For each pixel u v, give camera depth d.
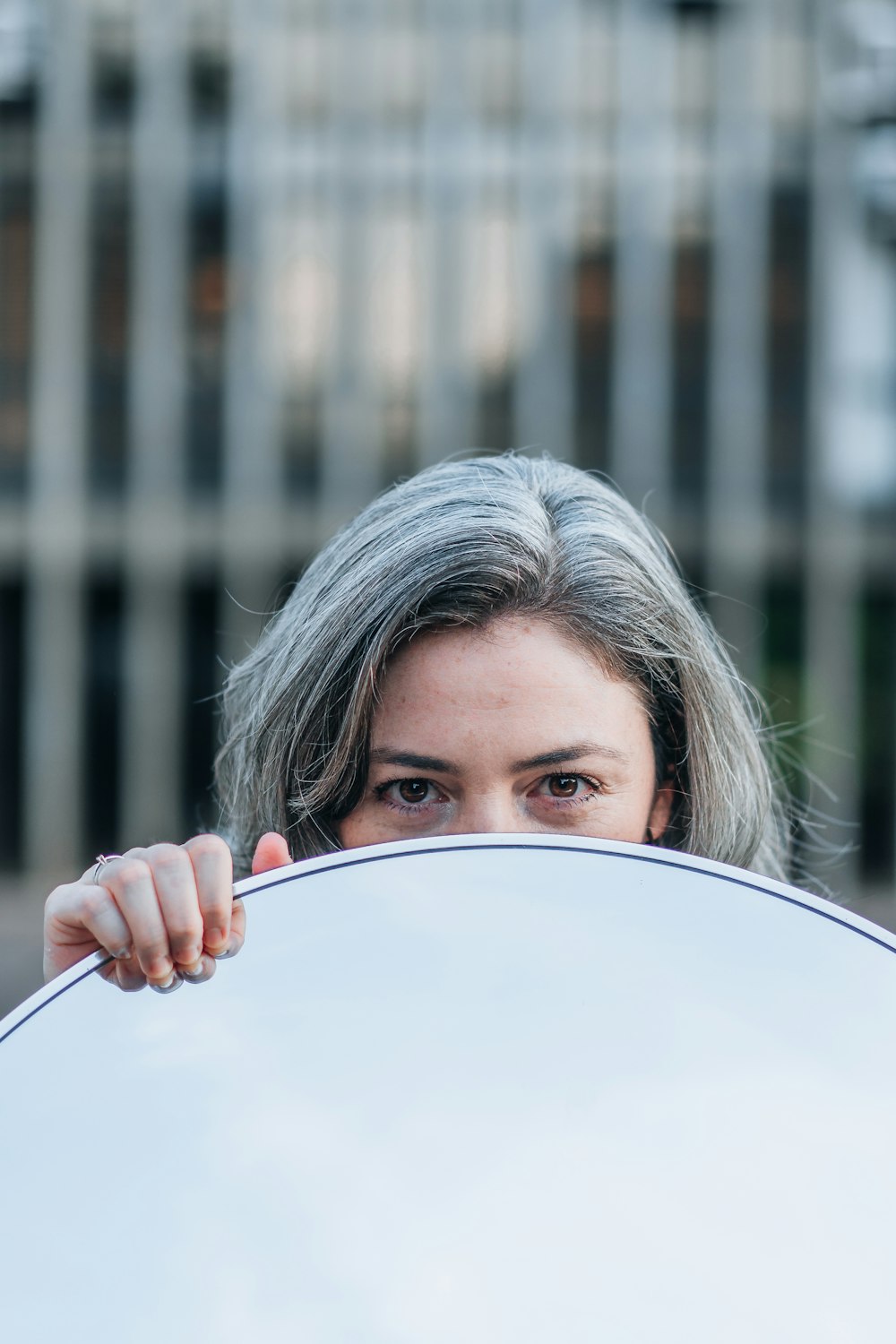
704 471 9.27
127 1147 0.65
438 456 9.34
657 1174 0.65
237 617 9.43
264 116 9.23
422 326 9.32
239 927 0.68
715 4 9.00
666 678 0.93
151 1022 0.67
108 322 9.38
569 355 9.27
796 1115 0.66
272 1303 0.64
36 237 9.30
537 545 0.89
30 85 9.18
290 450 9.40
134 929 0.67
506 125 9.20
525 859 0.69
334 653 0.92
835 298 9.06
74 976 0.67
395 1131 0.66
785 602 9.23
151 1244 0.64
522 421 9.30
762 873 1.07
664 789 0.98
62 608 9.43
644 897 0.69
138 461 9.40
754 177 9.09
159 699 9.44
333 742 0.93
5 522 9.38
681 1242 0.65
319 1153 0.65
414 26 9.18
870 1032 0.67
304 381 9.36
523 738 0.87
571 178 9.20
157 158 9.27
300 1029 0.67
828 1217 0.65
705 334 9.22
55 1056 0.66
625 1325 0.64
